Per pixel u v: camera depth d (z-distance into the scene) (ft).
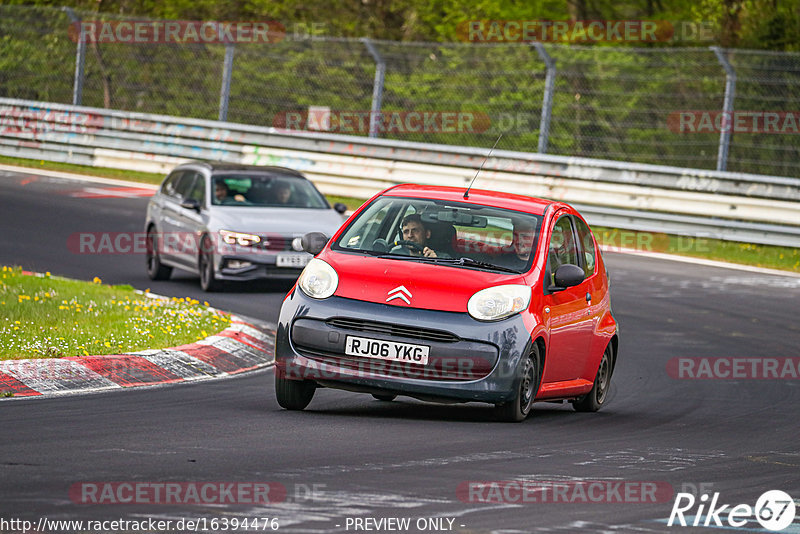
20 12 396.78
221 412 100.68
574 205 271.49
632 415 117.29
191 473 74.84
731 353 159.94
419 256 106.83
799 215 247.50
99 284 172.65
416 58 372.58
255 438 88.48
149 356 122.52
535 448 91.45
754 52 265.95
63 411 96.84
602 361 121.29
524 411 104.63
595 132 354.13
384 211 111.96
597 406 120.98
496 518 67.41
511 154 282.97
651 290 206.49
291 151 310.86
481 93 357.00
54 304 145.59
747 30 321.11
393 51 418.31
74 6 412.77
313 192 202.18
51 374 111.04
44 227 239.71
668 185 266.16
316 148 307.58
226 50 321.11
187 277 207.41
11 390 105.29
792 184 252.62
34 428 88.38
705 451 96.12
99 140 331.77
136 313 143.64
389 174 293.02
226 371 126.93
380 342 99.50
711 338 170.09
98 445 82.79
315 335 100.83
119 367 117.39
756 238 249.34
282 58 370.94
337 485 73.46
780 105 311.68
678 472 85.71
